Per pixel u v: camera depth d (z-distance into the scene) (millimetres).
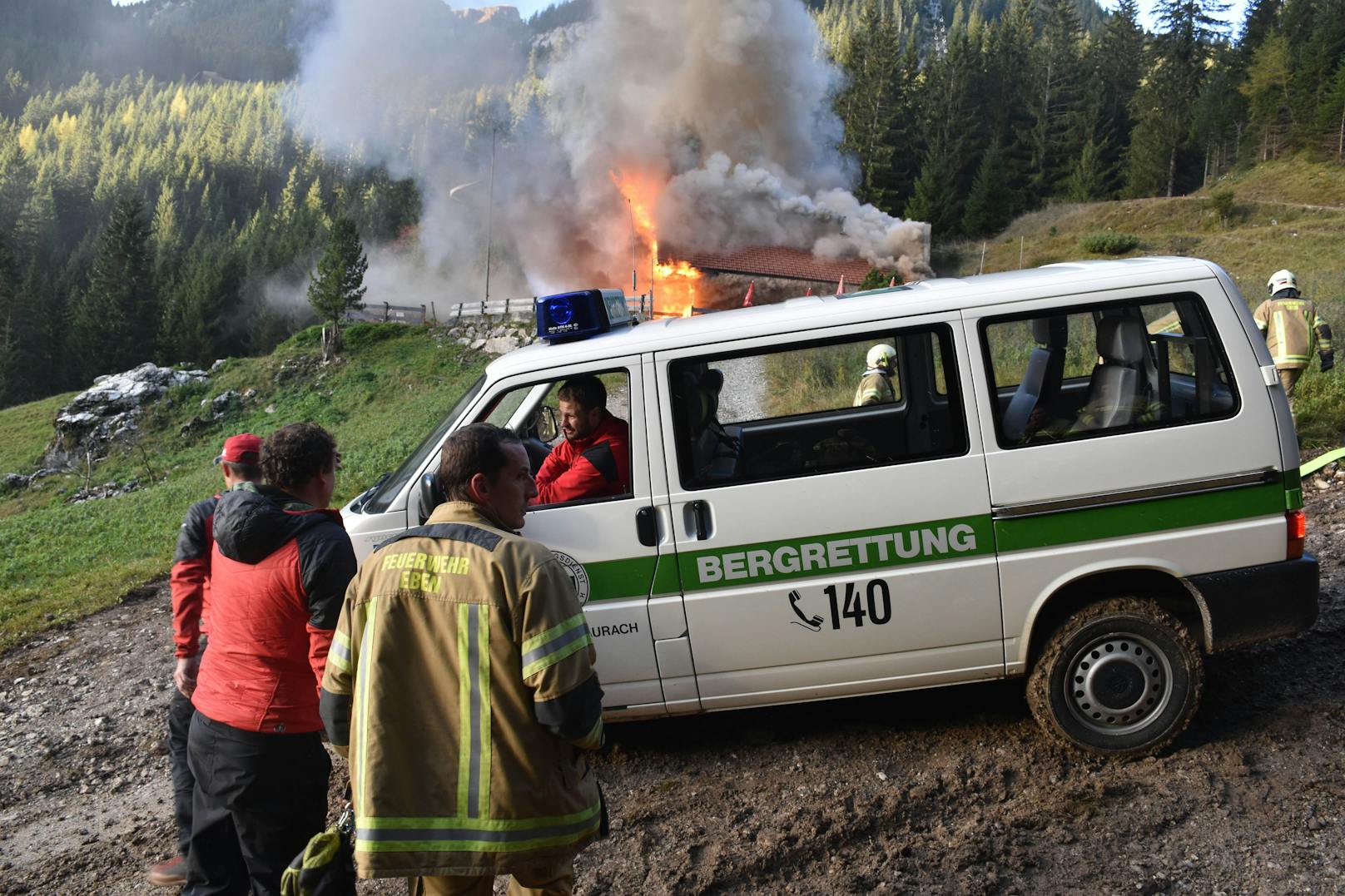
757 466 4215
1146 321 3961
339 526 3131
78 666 7148
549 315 4309
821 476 3982
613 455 4160
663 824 3924
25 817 4887
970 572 3963
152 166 152000
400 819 2318
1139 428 3932
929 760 4176
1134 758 4008
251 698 3031
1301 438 8367
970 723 4441
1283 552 3967
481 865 2311
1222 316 3941
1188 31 81250
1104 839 3527
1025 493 3932
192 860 3250
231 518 3033
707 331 4109
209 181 150000
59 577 11148
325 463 3217
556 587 2365
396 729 2352
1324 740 3961
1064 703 3990
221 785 3057
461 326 39812
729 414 4285
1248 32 85688
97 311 76812
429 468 4215
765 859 3586
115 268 77938
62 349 80562
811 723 4625
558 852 2381
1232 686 4527
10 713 6328
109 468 36375
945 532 3955
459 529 2436
